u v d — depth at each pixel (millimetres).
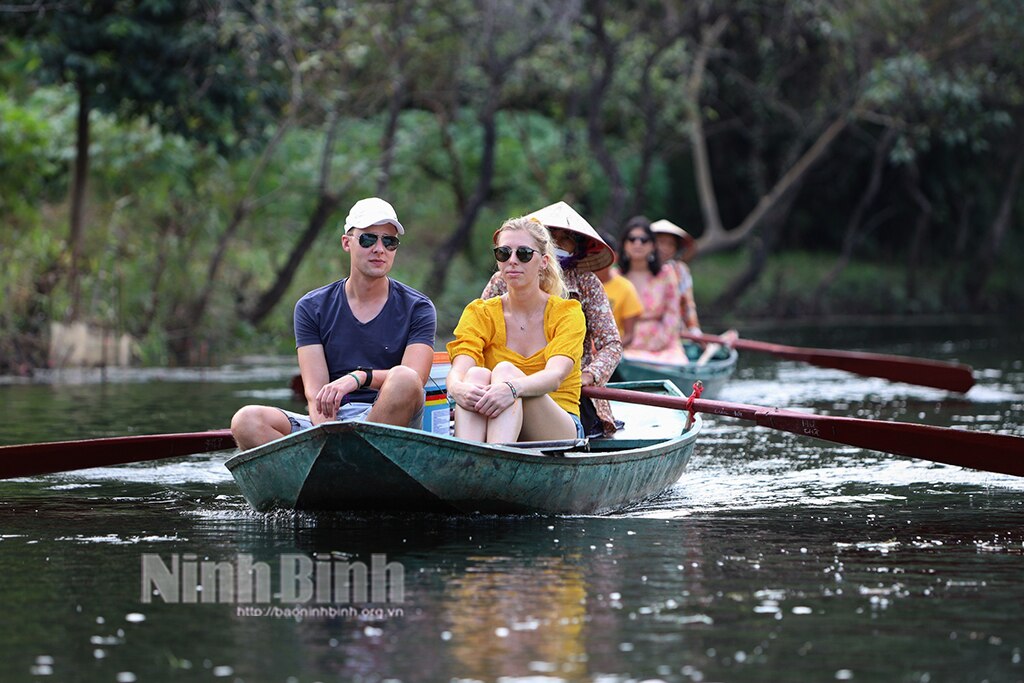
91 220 24125
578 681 5547
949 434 9711
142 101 21109
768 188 45906
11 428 13133
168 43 20344
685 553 7820
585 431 10266
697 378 15680
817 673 5668
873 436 9844
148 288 23125
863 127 45156
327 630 6266
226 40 20375
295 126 27156
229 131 23984
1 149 23469
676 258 18422
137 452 9492
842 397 16969
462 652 5918
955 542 8203
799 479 10656
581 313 9312
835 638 6148
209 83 20797
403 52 27359
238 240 26594
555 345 9156
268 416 8922
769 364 22812
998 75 35156
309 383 9133
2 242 21797
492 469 8344
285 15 22031
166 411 14734
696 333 18250
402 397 8570
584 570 7383
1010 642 6102
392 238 9109
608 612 6551
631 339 15406
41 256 21375
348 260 28391
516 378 8867
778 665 5762
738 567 7496
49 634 6223
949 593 6953
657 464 9531
